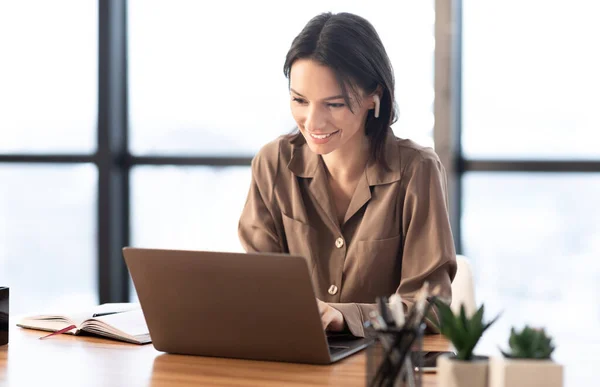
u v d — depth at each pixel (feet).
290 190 7.39
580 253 12.88
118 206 15.03
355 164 7.16
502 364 4.22
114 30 14.76
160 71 14.84
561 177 12.90
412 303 6.43
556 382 4.18
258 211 7.51
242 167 14.43
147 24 14.85
